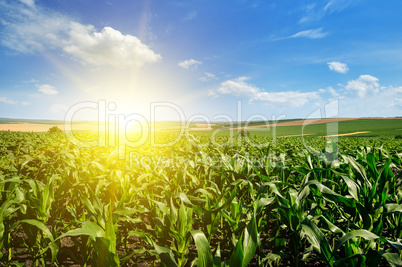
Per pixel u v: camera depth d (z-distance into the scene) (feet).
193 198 8.00
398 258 4.98
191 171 12.82
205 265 4.77
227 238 8.34
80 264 6.98
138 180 10.20
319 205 8.46
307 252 6.23
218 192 9.19
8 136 44.09
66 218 10.50
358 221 7.60
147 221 10.55
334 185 9.53
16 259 7.57
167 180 11.30
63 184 10.21
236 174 10.43
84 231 5.16
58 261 7.66
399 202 7.91
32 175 16.20
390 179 7.32
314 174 8.79
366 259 5.40
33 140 36.91
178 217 6.45
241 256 4.63
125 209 7.16
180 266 6.32
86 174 11.43
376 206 7.02
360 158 10.67
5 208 6.86
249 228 5.13
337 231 6.21
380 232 6.63
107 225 5.41
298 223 7.21
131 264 7.71
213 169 12.00
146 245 8.94
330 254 5.33
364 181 7.39
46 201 7.52
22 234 9.19
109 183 9.88
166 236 8.05
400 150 24.09
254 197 9.35
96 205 6.82
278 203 7.73
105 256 5.46
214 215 7.59
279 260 7.43
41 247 7.03
